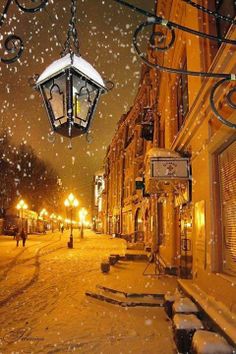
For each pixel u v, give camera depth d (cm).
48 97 346
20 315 768
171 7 1171
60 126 340
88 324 697
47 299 938
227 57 552
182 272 1066
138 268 1509
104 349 554
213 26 766
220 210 673
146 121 2047
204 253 718
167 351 546
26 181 5491
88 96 348
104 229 7369
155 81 1848
